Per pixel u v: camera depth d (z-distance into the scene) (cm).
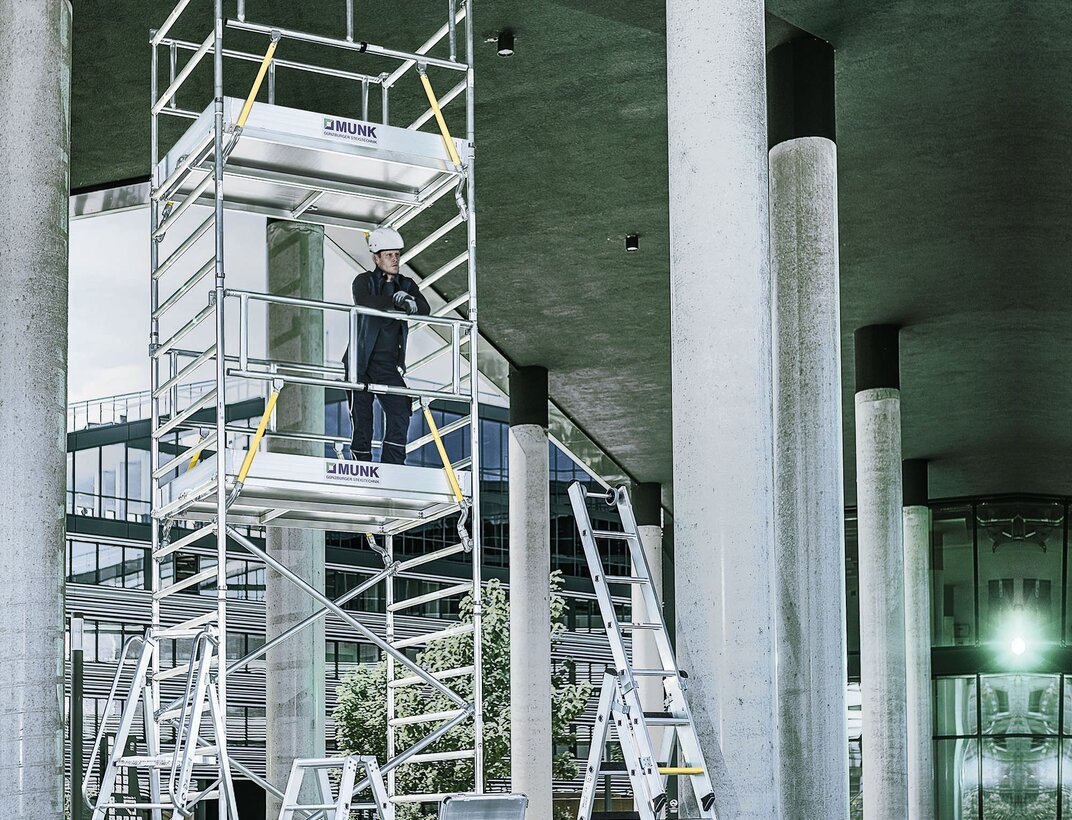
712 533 870
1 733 787
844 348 2145
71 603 3147
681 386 893
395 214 982
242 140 820
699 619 867
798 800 1095
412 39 1243
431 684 934
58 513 823
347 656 3772
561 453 4309
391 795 879
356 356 860
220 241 788
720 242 889
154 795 842
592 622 4247
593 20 1205
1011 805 3003
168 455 3569
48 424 823
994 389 2323
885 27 1178
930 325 2020
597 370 2212
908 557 2736
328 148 834
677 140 914
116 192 1546
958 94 1322
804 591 1115
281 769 1525
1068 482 3000
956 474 2925
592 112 1397
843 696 1111
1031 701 3058
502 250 1750
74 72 1270
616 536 852
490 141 1459
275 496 877
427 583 3997
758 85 916
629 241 1720
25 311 827
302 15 1186
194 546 3453
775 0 1122
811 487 1123
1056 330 2023
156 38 945
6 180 837
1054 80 1284
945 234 1686
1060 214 1611
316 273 1605
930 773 2584
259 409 3697
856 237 1700
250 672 3400
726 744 848
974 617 3117
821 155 1170
